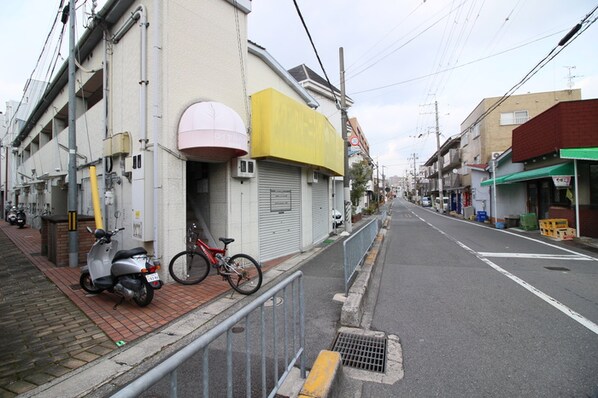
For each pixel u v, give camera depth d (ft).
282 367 9.19
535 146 39.73
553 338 10.64
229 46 21.63
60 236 21.85
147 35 18.21
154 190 17.29
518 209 51.19
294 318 8.08
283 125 23.27
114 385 8.30
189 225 22.43
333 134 37.50
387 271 21.26
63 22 23.07
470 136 80.12
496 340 10.60
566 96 63.62
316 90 57.88
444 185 111.45
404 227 53.98
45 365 9.18
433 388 8.02
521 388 7.88
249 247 22.76
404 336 11.14
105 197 20.76
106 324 12.05
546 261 23.47
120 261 13.83
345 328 11.92
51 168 40.34
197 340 4.39
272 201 25.91
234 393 7.89
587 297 15.01
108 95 22.81
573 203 35.06
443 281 18.34
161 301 14.66
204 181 22.68
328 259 25.76
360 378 8.62
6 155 77.15
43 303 14.52
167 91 17.51
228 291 16.48
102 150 23.72
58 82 34.12
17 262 23.44
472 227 51.88
